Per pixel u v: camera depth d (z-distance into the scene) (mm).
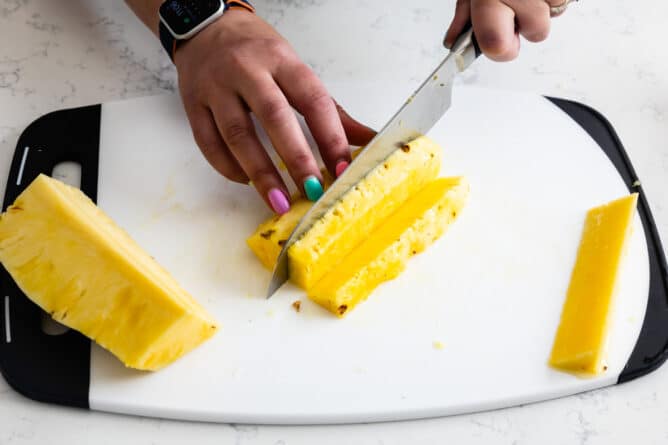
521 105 793
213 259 688
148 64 817
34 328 648
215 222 706
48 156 733
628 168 767
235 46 717
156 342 615
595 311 665
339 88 788
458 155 758
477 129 774
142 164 733
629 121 810
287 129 683
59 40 822
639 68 851
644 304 691
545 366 656
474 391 642
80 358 639
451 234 714
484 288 687
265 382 637
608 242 702
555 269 700
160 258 685
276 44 722
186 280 676
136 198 714
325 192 663
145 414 628
